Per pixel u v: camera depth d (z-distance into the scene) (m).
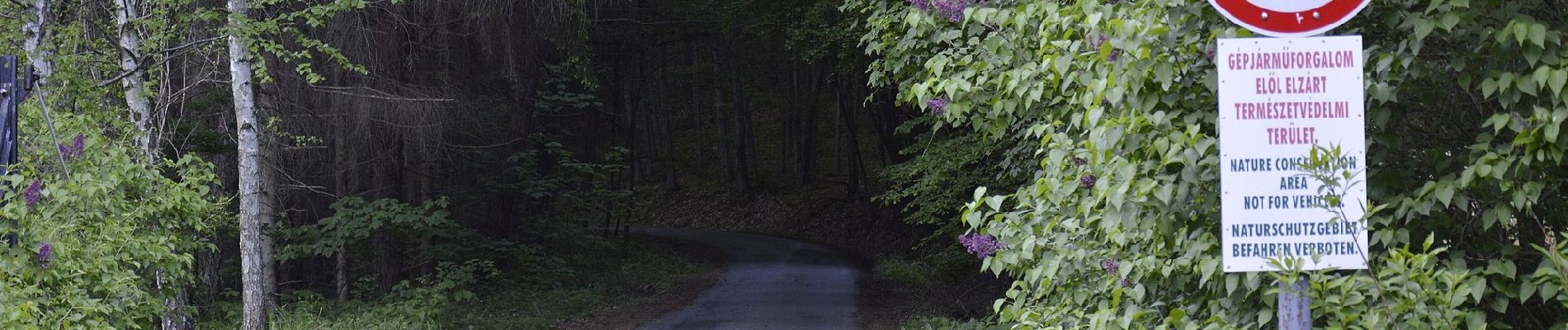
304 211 15.11
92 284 7.24
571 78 18.73
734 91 41.94
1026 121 7.66
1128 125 3.00
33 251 6.51
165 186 8.34
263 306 10.48
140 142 10.54
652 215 43.72
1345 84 2.27
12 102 6.25
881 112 26.58
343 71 13.30
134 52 10.65
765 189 43.22
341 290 16.08
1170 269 3.26
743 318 16.98
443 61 14.78
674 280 24.31
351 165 14.23
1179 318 3.25
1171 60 2.96
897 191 13.31
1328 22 2.30
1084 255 4.15
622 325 16.55
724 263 29.09
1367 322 2.51
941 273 17.50
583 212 21.58
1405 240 2.73
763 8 20.12
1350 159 2.26
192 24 11.73
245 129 10.43
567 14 15.48
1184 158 2.81
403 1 12.75
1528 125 2.56
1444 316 2.55
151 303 7.87
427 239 16.77
